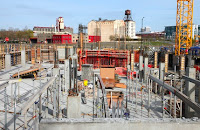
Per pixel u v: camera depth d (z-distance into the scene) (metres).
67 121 8.30
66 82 26.38
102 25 128.12
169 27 185.62
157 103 23.02
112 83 29.52
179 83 25.08
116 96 20.72
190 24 52.31
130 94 26.31
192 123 8.41
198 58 44.28
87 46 83.06
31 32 148.25
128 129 8.38
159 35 161.50
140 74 33.81
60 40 103.31
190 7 51.91
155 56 34.88
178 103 19.55
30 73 33.50
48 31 175.25
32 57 49.81
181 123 8.43
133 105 22.36
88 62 48.94
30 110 19.66
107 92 21.86
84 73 34.56
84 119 8.48
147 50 53.88
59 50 47.75
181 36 53.97
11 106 20.50
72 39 105.88
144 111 20.55
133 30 145.38
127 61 45.09
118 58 48.12
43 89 12.58
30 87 28.50
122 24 131.50
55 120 8.37
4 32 128.88
